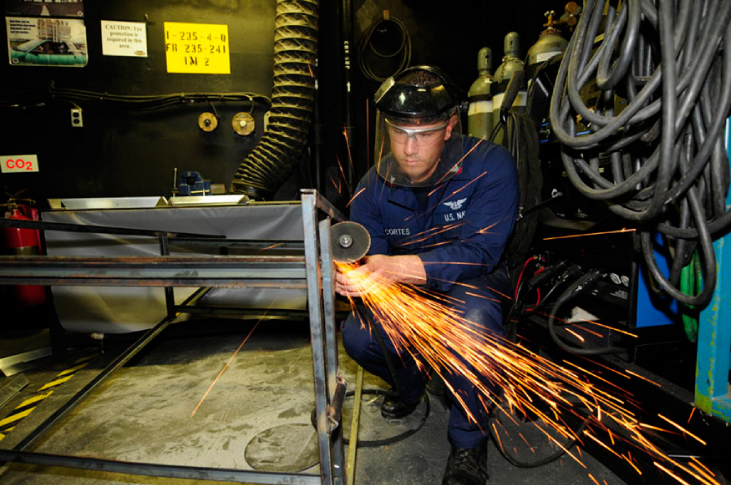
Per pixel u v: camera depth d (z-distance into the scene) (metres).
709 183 1.11
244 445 1.72
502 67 3.01
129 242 2.67
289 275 0.95
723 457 1.39
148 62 3.63
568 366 1.87
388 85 1.46
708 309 1.17
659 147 1.04
